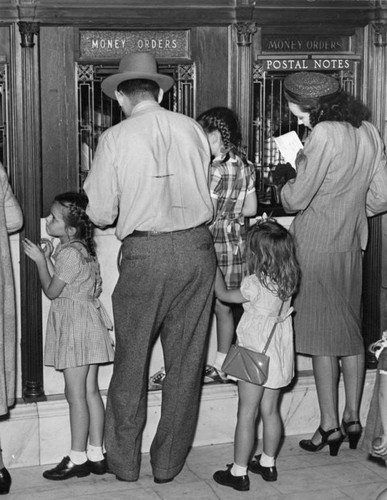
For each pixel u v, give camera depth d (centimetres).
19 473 439
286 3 471
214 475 434
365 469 451
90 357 421
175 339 421
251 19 463
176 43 465
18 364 455
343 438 466
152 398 465
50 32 445
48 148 452
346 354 458
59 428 449
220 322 470
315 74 455
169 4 454
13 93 437
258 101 481
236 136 448
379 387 331
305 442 474
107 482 431
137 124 408
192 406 428
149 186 405
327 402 464
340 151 436
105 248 457
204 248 415
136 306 412
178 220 409
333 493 423
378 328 505
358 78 492
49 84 448
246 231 464
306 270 452
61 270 420
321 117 446
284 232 420
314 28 480
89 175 413
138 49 459
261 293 421
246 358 414
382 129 489
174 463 430
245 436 421
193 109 470
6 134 443
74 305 424
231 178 444
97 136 460
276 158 488
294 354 454
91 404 433
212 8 459
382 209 471
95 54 454
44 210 456
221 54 470
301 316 457
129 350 418
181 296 416
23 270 445
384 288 504
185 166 410
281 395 486
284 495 420
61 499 412
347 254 455
